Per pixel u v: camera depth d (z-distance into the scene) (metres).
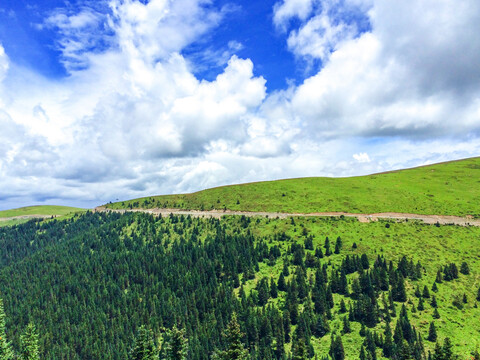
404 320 136.12
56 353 177.00
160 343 163.75
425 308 147.00
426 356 121.94
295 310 150.88
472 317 141.62
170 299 190.12
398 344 122.31
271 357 131.25
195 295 185.12
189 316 174.38
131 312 191.38
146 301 195.38
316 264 185.25
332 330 141.12
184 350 74.06
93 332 186.88
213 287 186.12
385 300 150.50
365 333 134.62
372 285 161.50
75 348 180.50
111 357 165.88
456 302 148.88
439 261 180.38
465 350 123.19
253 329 144.88
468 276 167.38
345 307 151.88
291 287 166.00
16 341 184.00
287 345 139.62
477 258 181.38
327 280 171.62
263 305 162.62
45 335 190.50
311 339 138.62
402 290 154.00
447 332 133.00
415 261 181.12
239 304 166.00
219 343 144.88
